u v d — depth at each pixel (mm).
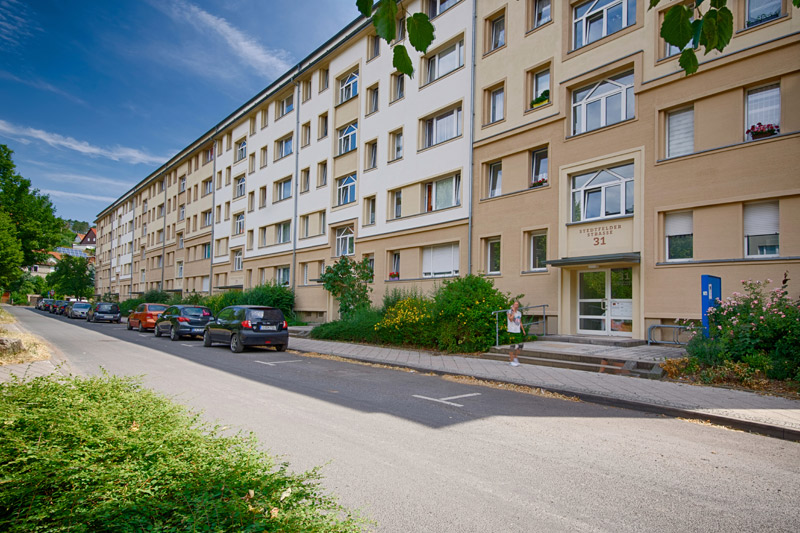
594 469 4848
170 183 53594
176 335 20734
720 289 11336
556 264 15250
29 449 2830
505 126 18047
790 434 6133
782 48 11664
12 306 77500
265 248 34469
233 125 39656
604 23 15547
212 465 3049
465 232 19344
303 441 5645
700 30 2854
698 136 12953
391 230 23047
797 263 11117
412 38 2496
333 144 27938
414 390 9141
